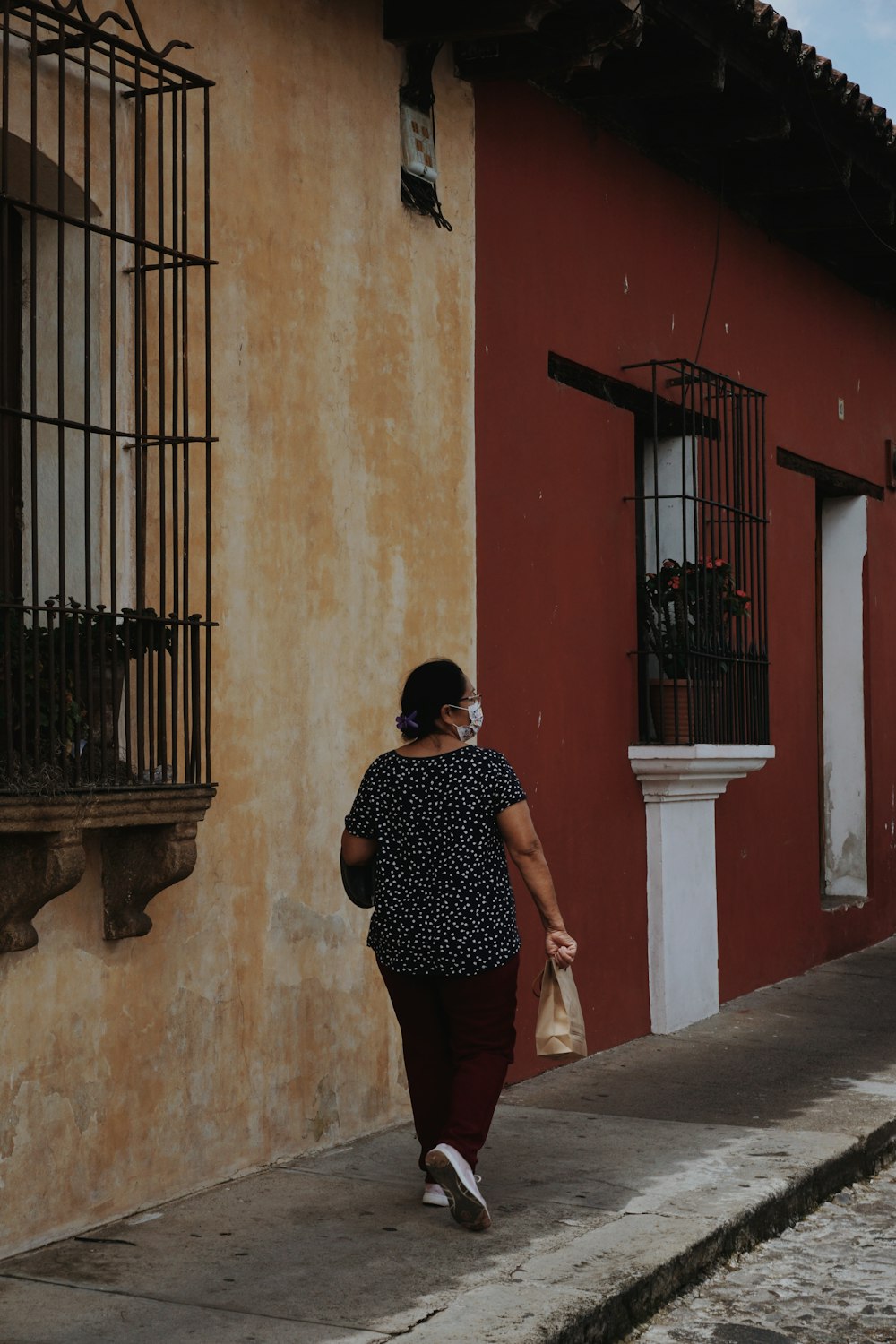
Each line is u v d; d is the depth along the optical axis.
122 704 4.88
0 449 4.82
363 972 6.04
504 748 7.06
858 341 11.55
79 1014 4.72
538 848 4.94
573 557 7.70
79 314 4.89
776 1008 8.96
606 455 8.03
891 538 12.20
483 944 4.80
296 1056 5.66
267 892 5.53
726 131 8.48
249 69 5.52
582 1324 4.07
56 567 4.92
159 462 4.84
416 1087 5.00
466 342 6.83
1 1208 4.45
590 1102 6.62
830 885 11.65
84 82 4.61
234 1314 4.05
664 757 8.04
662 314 8.64
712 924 8.77
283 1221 4.86
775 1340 4.28
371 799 4.97
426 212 6.52
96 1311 4.08
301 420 5.75
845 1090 6.85
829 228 9.98
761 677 9.09
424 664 5.08
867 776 11.59
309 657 5.77
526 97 7.36
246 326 5.48
